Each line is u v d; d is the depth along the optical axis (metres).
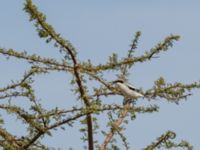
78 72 13.06
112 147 14.90
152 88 14.36
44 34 12.80
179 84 14.16
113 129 14.55
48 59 13.22
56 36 12.79
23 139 14.09
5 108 13.38
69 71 13.29
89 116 13.45
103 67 13.09
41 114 13.28
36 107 14.02
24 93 14.06
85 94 13.14
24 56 13.24
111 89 14.44
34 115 13.38
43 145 14.36
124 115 15.02
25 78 13.98
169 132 14.50
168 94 14.24
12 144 13.70
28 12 12.70
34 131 14.31
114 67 13.18
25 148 13.72
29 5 12.55
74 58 13.02
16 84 14.09
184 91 14.19
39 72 13.38
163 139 14.56
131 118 14.50
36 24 12.80
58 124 13.34
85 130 14.77
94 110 12.84
